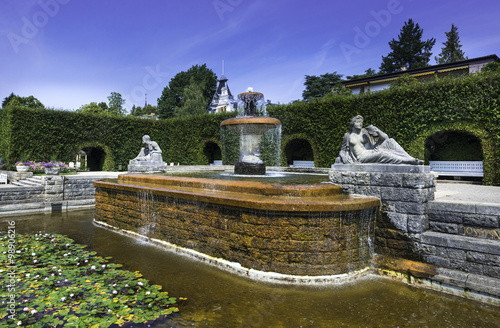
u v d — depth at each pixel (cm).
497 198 648
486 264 454
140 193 767
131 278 508
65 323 362
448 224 521
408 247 532
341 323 381
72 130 2045
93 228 902
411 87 1405
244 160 999
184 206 654
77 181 1350
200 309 410
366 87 2631
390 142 623
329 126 1652
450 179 1462
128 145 2303
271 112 1864
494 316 403
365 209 539
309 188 578
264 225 514
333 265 507
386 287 492
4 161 1920
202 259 603
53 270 539
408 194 534
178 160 2361
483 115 1230
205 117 2203
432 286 486
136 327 360
